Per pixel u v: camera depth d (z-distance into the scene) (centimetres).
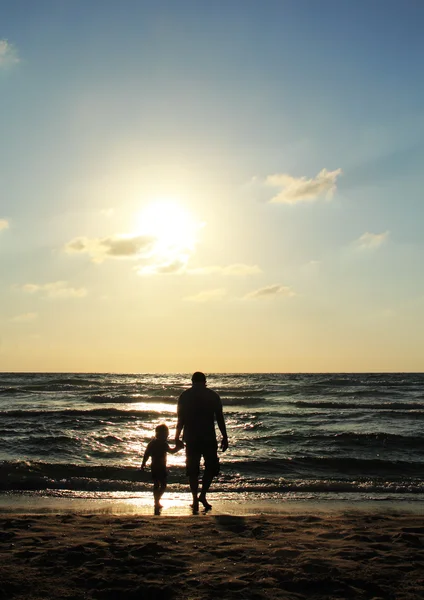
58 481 1037
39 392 4300
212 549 511
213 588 393
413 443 1609
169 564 454
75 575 418
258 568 448
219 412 760
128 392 4294
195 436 752
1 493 946
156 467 823
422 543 552
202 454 763
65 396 3928
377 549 521
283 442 1638
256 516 714
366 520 691
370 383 5650
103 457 1377
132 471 1142
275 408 3100
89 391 4400
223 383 5916
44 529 601
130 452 1448
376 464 1253
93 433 1848
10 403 3406
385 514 783
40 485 1016
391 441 1628
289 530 613
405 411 2681
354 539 565
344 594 385
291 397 3944
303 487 1013
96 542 530
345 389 4725
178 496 933
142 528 610
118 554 483
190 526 625
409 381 6059
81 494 940
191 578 416
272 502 880
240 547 520
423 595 383
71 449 1482
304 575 423
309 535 588
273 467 1235
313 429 2048
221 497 926
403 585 404
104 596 375
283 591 388
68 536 562
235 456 1389
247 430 2020
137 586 393
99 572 427
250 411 2809
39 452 1438
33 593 377
